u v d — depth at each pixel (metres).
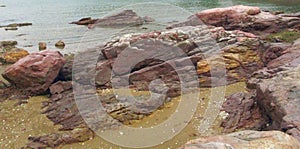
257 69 18.39
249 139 7.89
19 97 17.44
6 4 96.94
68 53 28.66
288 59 17.56
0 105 16.45
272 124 11.69
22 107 16.14
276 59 18.28
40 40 37.62
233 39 20.14
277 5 55.62
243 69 18.33
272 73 16.33
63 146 12.38
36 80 17.86
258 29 28.11
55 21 53.16
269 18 28.17
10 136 13.34
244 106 14.05
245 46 19.33
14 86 18.52
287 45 20.08
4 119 14.84
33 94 17.84
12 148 12.44
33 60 18.34
